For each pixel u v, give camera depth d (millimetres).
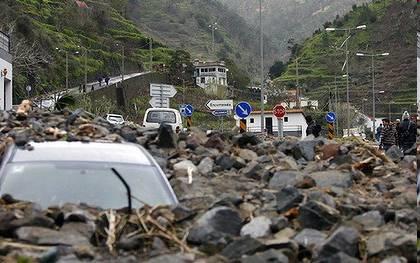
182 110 63688
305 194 12258
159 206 9867
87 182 10273
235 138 21172
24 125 22844
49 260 8000
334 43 171500
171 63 172125
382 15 161375
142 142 20328
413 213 11016
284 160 18359
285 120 97875
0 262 8031
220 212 9852
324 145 20312
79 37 165750
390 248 9000
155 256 8633
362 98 141625
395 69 142500
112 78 154875
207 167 17281
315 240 9641
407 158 20109
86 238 9000
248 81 190750
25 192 10008
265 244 8914
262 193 13688
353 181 15812
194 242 9297
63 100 42844
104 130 21625
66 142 11750
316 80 161625
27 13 148125
